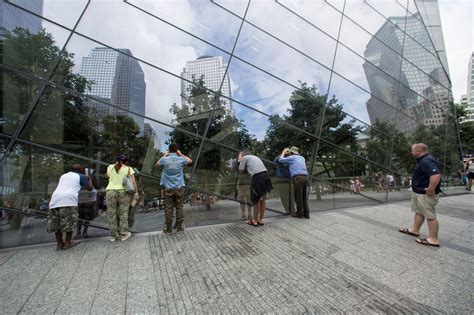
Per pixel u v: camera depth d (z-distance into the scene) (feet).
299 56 22.50
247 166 14.87
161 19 16.80
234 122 18.44
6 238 11.34
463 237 12.64
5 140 11.93
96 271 8.49
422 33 34.04
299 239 12.13
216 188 16.56
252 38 20.40
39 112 12.71
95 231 13.00
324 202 20.66
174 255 10.02
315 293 7.09
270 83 20.57
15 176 11.93
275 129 19.99
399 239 12.17
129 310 6.19
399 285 7.59
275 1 22.03
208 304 6.49
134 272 8.42
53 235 12.25
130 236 12.49
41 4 13.23
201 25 18.30
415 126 29.96
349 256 9.96
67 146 13.17
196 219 15.55
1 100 11.96
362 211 19.30
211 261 9.41
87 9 14.37
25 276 8.09
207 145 17.06
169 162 12.94
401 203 23.57
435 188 11.08
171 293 7.05
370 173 24.44
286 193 18.37
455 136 35.40
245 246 11.10
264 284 7.61
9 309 6.19
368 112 25.64
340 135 23.24
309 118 21.77
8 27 12.46
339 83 24.38
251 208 17.37
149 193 14.69
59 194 10.43
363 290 7.27
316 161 21.26
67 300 6.63
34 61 12.84
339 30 25.58
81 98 13.76
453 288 7.39
